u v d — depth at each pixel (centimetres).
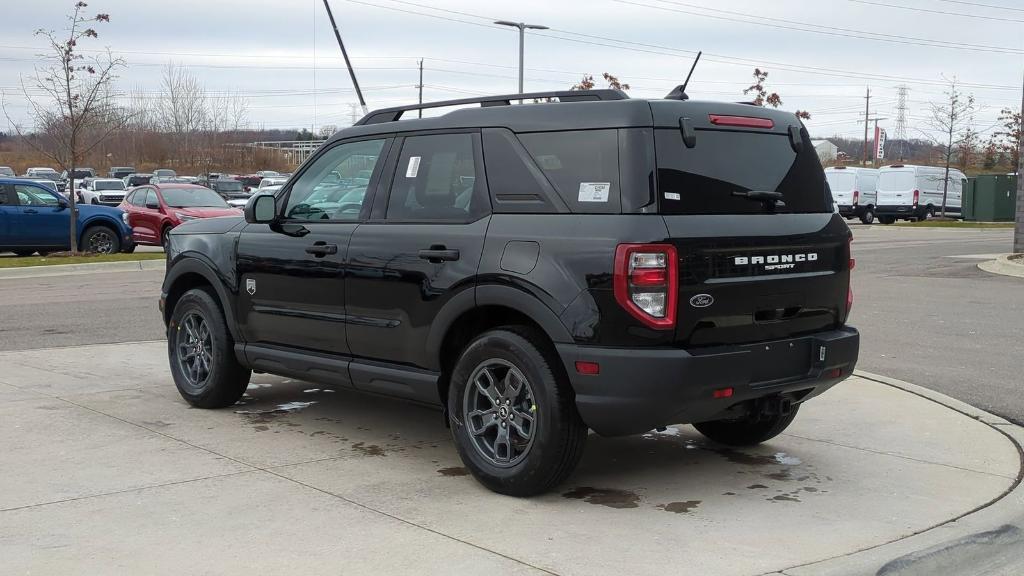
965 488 539
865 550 441
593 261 485
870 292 1467
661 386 476
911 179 3962
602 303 481
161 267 2011
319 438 646
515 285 511
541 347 508
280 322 659
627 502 517
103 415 701
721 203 513
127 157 6303
